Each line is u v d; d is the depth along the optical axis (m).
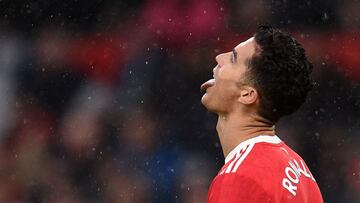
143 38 26.41
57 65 26.84
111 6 27.03
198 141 24.55
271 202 7.55
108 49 26.64
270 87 8.13
